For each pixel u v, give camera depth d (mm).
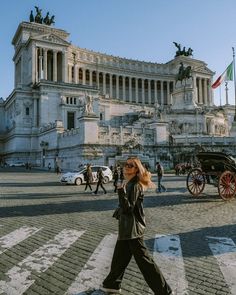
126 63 146125
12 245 10180
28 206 18062
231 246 10023
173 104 96812
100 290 6801
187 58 153375
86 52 133750
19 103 92688
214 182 21828
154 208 17141
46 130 74688
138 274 7695
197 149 59406
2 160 97750
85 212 16031
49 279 7410
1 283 7211
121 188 6262
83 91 96625
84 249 9688
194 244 10211
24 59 115688
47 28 118750
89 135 51562
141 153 56500
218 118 87812
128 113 103625
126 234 6172
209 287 6930
